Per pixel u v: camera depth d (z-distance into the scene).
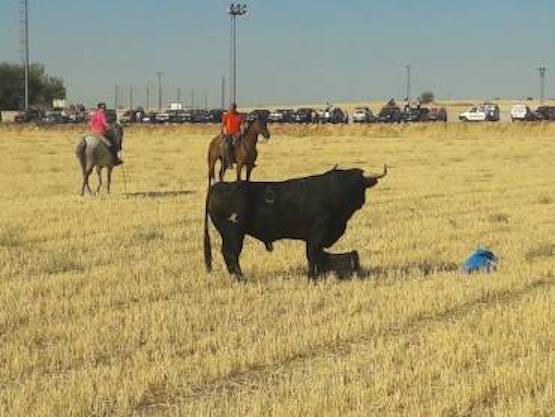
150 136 76.81
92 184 33.44
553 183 33.25
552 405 8.23
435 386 8.81
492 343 10.33
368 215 23.06
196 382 9.20
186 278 14.41
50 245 18.19
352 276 14.64
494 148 57.09
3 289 13.49
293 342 10.47
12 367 9.72
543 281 14.57
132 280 14.33
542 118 92.06
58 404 8.36
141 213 23.23
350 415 7.95
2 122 96.19
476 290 13.32
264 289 13.64
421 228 20.55
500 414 7.99
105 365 9.78
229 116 29.00
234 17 75.19
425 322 11.80
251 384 9.20
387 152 53.66
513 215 23.19
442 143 63.22
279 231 14.59
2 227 20.50
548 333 10.79
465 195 28.56
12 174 38.34
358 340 10.87
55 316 12.05
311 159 47.59
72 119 97.50
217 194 14.54
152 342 10.70
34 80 161.12
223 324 11.52
